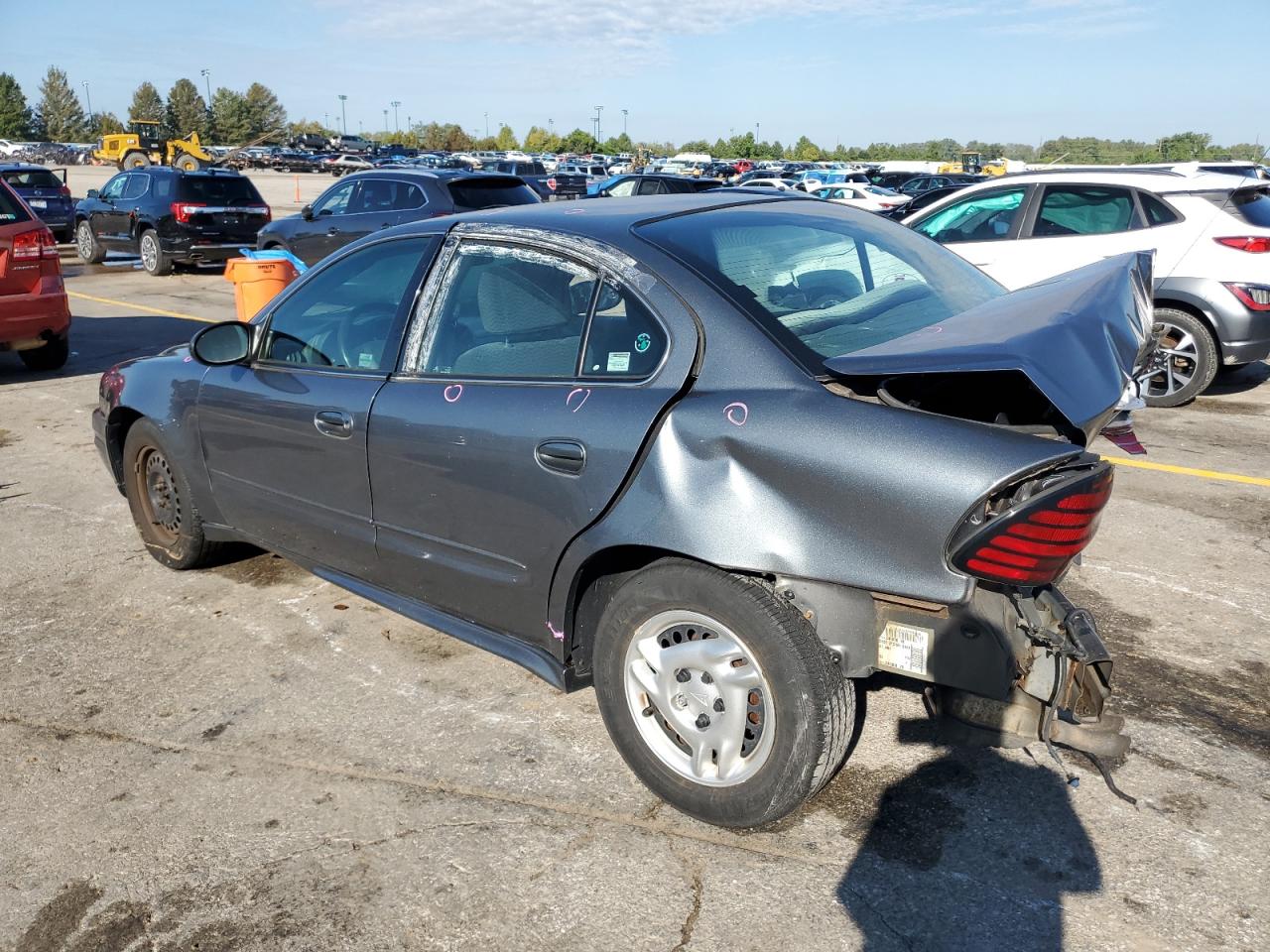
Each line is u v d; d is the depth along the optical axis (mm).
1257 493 5805
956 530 2438
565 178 39438
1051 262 8352
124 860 2877
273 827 2996
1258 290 7586
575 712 3584
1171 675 3736
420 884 2738
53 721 3619
